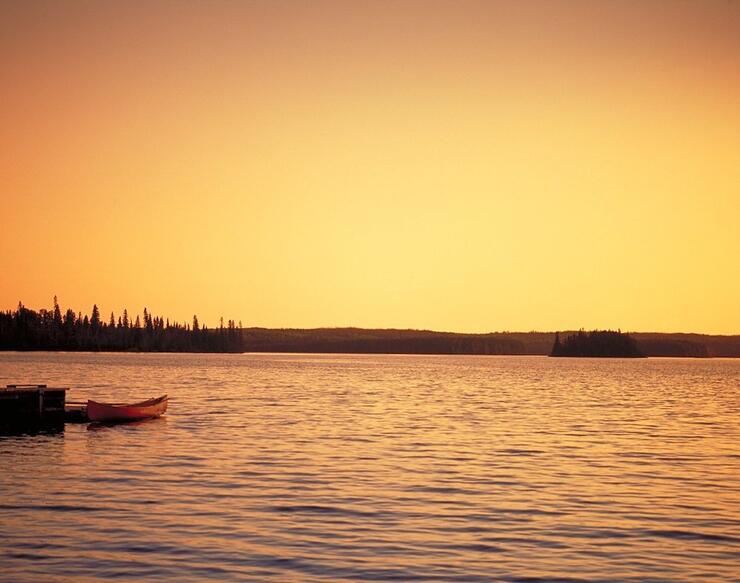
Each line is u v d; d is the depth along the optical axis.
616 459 56.19
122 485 44.84
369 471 50.06
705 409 104.81
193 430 72.62
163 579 27.91
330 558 30.67
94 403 75.88
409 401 115.62
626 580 28.39
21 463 52.50
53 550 31.16
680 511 39.03
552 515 38.06
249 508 38.97
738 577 28.84
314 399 117.44
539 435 71.12
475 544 32.88
